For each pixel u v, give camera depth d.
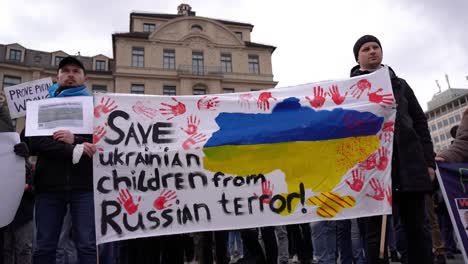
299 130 3.85
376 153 3.70
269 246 4.74
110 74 31.36
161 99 3.85
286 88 4.06
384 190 3.55
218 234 4.61
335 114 3.87
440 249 5.23
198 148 3.74
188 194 3.60
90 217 3.24
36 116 3.36
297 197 3.67
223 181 3.67
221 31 33.06
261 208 3.63
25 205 4.48
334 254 4.17
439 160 3.74
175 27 31.97
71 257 5.19
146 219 3.46
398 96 3.70
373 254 3.36
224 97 3.97
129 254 4.11
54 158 3.21
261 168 3.73
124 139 3.62
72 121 3.45
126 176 3.53
